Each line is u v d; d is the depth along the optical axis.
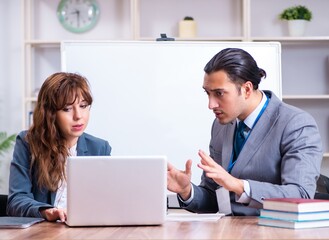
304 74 5.23
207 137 3.83
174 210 3.74
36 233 1.96
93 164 2.08
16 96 5.25
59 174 2.62
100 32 5.21
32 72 5.23
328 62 5.20
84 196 2.08
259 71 2.47
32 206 2.38
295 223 1.99
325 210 2.05
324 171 5.17
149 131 3.84
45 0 5.24
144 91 3.83
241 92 2.42
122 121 3.83
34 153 2.62
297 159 2.36
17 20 5.25
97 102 3.82
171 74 3.84
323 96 4.96
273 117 2.48
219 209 2.54
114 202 2.08
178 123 3.84
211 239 1.78
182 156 3.83
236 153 2.57
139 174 2.09
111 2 5.21
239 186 2.23
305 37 4.93
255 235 1.85
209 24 5.20
